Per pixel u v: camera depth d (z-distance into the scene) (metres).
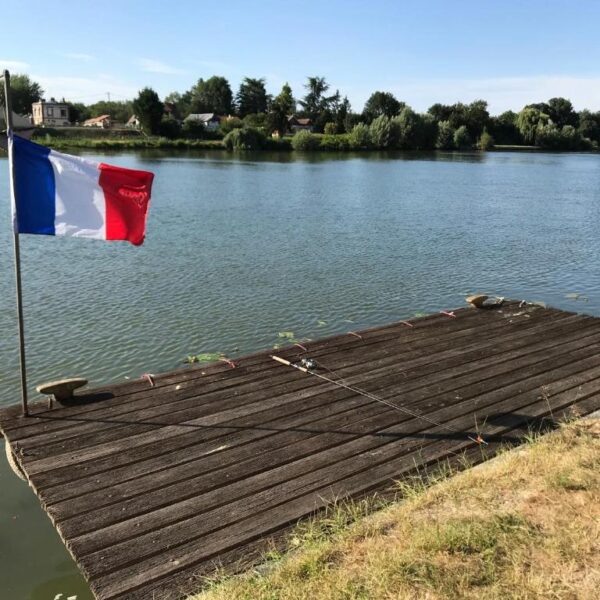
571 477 4.37
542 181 46.97
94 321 11.66
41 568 4.71
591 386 6.67
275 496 4.45
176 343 10.66
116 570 3.67
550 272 16.66
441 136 98.25
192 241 19.55
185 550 3.86
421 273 16.11
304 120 123.50
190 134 90.38
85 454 5.00
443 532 3.73
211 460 4.94
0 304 12.55
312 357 7.41
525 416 5.87
